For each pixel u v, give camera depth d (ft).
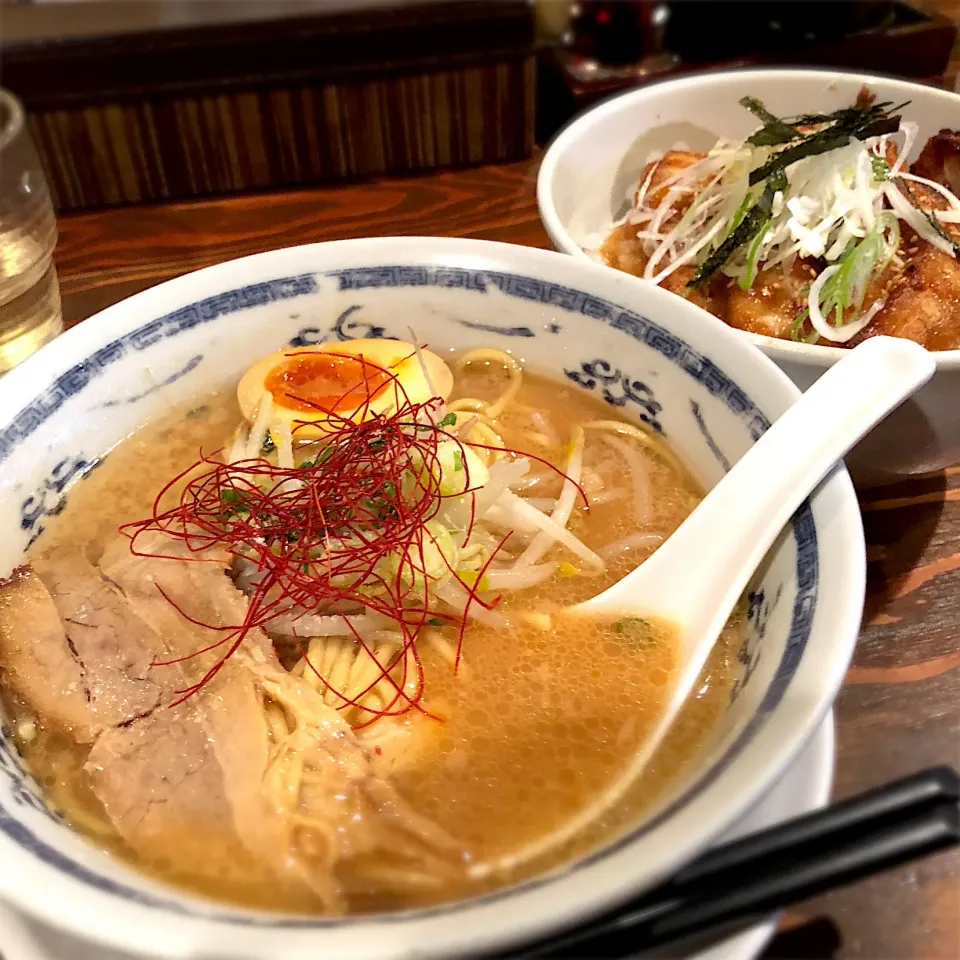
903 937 0.57
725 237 0.92
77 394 0.76
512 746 0.64
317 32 1.13
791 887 0.48
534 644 0.69
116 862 0.56
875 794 0.49
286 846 0.60
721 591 0.66
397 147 1.24
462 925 0.43
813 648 0.54
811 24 1.28
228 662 0.67
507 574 0.73
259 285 0.83
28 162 0.97
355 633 0.71
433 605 0.72
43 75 1.09
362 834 0.60
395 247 0.84
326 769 0.63
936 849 0.47
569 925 0.44
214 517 0.77
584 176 1.00
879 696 0.68
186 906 0.48
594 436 0.82
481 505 0.76
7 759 0.60
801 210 0.87
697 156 1.00
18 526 0.73
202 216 1.18
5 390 0.73
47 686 0.65
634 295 0.78
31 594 0.68
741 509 0.67
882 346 0.68
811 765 0.59
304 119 1.19
